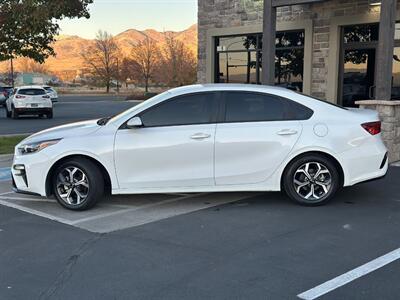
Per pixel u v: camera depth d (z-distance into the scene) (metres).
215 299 3.95
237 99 6.64
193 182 6.57
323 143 6.45
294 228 5.72
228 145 6.50
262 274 4.42
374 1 12.07
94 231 5.76
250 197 7.22
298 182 6.60
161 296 4.02
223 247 5.14
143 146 6.49
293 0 11.45
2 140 13.40
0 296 4.09
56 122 21.00
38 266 4.72
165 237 5.50
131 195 7.45
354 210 6.44
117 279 4.38
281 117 6.61
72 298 4.02
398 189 7.55
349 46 13.02
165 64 71.25
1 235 5.68
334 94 13.24
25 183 6.74
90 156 6.50
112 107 35.34
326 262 4.67
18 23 12.20
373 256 4.80
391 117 9.34
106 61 82.56
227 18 15.47
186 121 6.61
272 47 12.02
